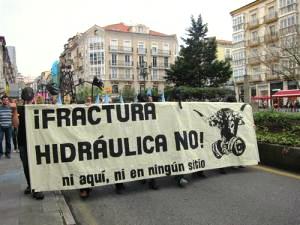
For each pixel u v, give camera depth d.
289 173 7.65
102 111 6.63
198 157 7.40
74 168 6.34
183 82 56.22
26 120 6.20
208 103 7.70
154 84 99.44
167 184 7.25
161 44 100.69
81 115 6.49
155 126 7.01
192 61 55.34
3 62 80.69
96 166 6.49
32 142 6.18
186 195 6.41
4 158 10.40
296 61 41.31
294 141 8.09
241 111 8.14
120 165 6.65
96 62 93.81
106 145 6.59
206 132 7.59
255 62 67.50
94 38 94.00
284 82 61.19
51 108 6.33
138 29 98.00
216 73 55.38
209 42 56.62
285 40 46.03
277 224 4.88
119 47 95.50
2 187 6.90
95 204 6.13
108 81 94.06
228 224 4.95
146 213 5.55
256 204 5.71
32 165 6.14
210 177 7.62
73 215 5.60
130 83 96.44
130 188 7.05
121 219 5.35
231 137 7.91
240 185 6.88
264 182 7.01
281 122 9.38
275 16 63.28
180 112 7.31
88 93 59.16
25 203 5.86
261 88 66.94
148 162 6.86
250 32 70.19
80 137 6.44
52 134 6.29
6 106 10.46
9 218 5.11
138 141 6.84
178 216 5.35
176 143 7.16
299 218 5.07
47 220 5.02
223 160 7.77
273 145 8.24
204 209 5.59
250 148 8.12
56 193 6.52
